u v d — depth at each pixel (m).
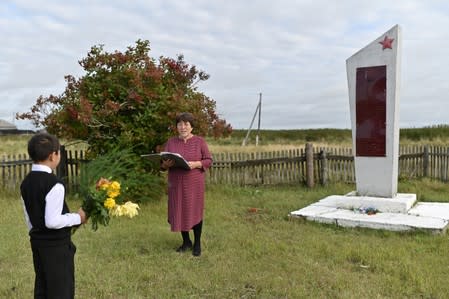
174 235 6.36
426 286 4.35
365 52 7.86
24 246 5.68
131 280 4.59
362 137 8.03
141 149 8.71
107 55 8.84
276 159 11.16
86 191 3.29
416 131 28.88
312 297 4.15
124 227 6.77
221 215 7.66
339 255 5.40
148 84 8.83
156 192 8.79
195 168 5.37
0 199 8.88
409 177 11.78
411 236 6.36
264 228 6.80
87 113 8.12
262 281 4.52
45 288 2.93
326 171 11.41
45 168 2.88
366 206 7.69
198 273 4.78
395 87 7.64
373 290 4.29
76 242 5.93
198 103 9.05
